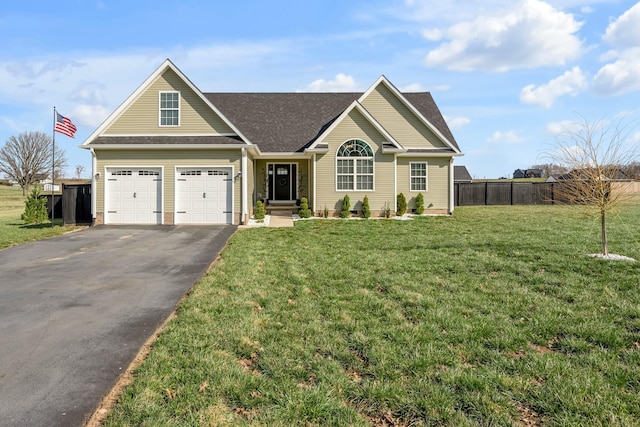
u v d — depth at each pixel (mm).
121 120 15383
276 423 2670
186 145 14789
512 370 3441
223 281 6531
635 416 2760
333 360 3635
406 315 4891
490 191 25500
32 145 43844
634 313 4836
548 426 2668
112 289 6227
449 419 2727
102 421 2740
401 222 15820
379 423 2715
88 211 15648
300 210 17719
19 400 2963
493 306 5188
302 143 19344
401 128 19391
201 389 3102
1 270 7605
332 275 6941
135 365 3598
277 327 4453
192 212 15234
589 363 3578
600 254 8492
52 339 4172
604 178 8648
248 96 22266
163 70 15352
